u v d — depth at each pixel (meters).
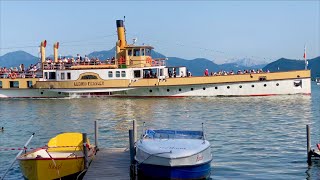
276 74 79.62
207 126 49.19
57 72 82.62
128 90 81.81
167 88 81.31
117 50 85.38
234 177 27.11
